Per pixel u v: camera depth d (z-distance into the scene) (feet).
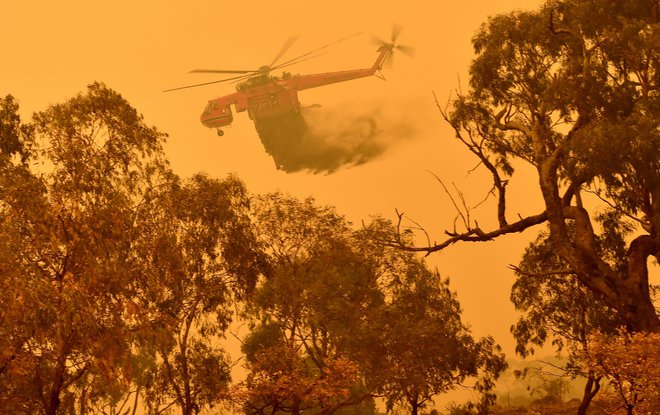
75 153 108.99
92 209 104.94
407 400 144.05
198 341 134.21
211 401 129.18
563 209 120.88
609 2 122.52
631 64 121.90
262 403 109.19
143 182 120.16
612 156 109.40
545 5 130.00
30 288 91.97
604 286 112.68
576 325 142.31
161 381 133.49
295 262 144.66
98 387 120.47
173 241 118.93
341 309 139.33
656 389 73.77
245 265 135.74
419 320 146.61
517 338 146.82
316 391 103.76
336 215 151.12
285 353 111.75
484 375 156.66
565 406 177.17
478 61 130.62
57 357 96.48
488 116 132.57
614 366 74.79
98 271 99.60
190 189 132.36
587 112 119.44
